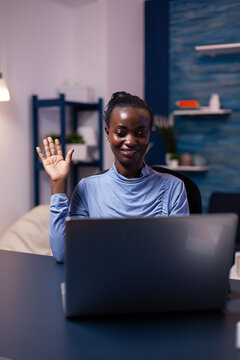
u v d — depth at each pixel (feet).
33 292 3.65
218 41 14.24
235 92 14.12
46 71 12.98
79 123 13.94
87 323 3.03
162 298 3.14
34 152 12.47
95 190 4.56
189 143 14.92
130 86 14.61
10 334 2.85
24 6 12.11
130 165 4.34
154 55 15.28
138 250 3.01
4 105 11.64
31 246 9.52
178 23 14.80
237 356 2.55
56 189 4.33
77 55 13.84
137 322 3.04
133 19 14.66
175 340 2.76
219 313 3.21
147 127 4.24
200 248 3.07
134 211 4.42
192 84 14.73
